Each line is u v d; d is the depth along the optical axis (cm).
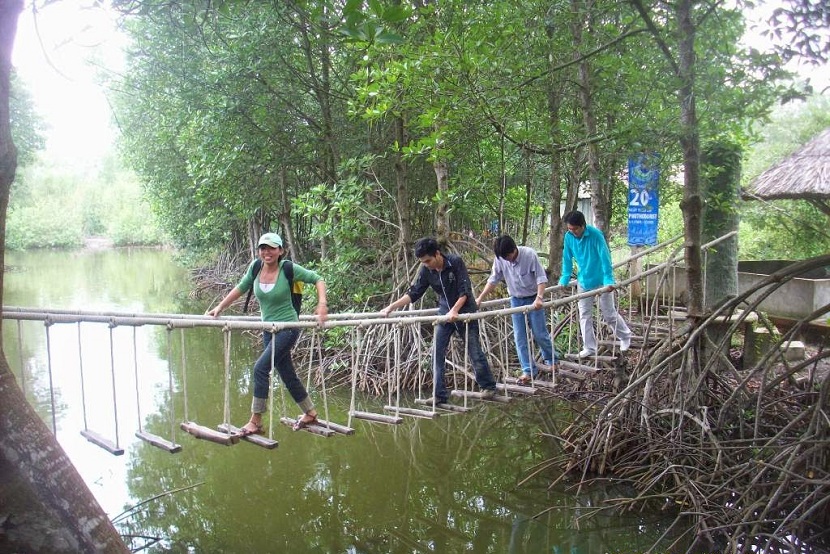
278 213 1247
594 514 490
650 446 519
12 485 256
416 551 452
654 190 713
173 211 1812
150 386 856
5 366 270
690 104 472
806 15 363
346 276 928
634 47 521
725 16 436
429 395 815
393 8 269
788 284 859
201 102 923
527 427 703
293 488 555
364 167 912
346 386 862
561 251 861
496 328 872
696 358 532
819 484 386
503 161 904
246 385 879
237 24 819
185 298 1703
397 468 599
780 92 425
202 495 539
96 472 576
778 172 973
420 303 897
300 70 925
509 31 511
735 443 477
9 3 265
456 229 1150
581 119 791
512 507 512
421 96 564
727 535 420
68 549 261
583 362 615
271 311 441
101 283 2056
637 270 873
